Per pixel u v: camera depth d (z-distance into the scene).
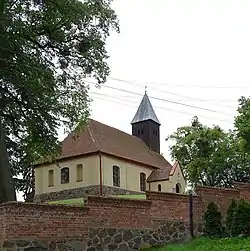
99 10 25.86
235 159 55.16
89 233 17.64
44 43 25.45
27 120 25.44
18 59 22.47
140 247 18.94
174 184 53.78
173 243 19.81
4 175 21.86
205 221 20.95
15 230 15.75
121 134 55.75
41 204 16.55
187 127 58.38
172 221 20.17
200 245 18.61
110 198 18.50
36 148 28.09
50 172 50.91
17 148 28.28
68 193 48.88
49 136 26.30
